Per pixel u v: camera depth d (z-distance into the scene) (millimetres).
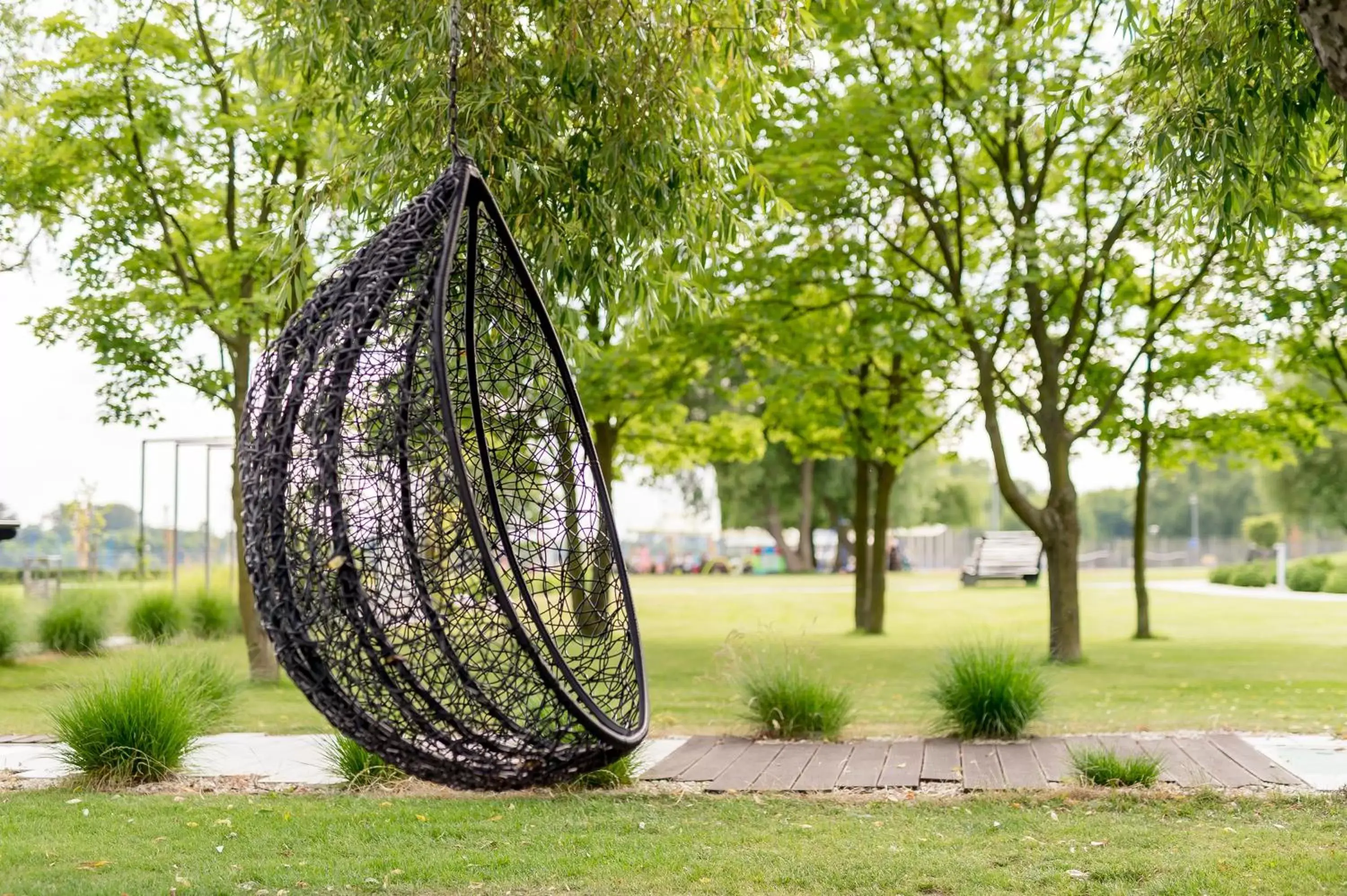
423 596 4109
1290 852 5137
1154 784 6676
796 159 13555
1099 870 4895
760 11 6637
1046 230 14117
